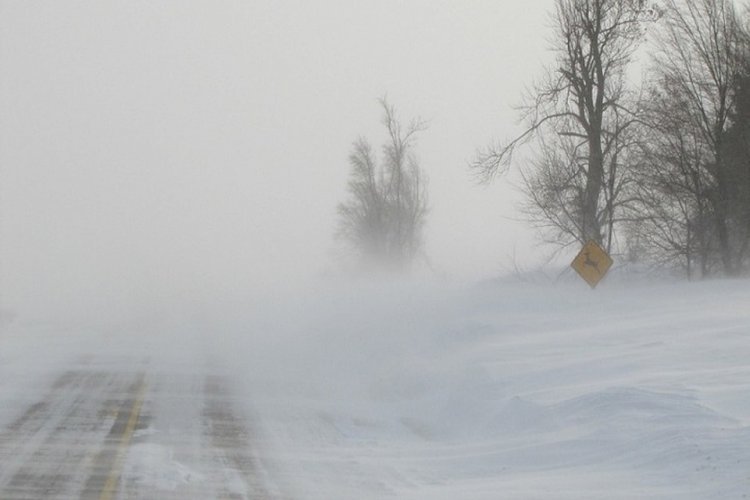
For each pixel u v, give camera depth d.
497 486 22.42
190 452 26.56
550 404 30.09
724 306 47.34
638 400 27.97
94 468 24.03
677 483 20.83
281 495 21.86
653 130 64.69
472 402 34.25
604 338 41.50
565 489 21.45
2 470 23.67
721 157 62.09
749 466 20.72
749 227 61.91
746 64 61.25
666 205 64.38
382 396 40.00
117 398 35.94
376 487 22.89
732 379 29.80
